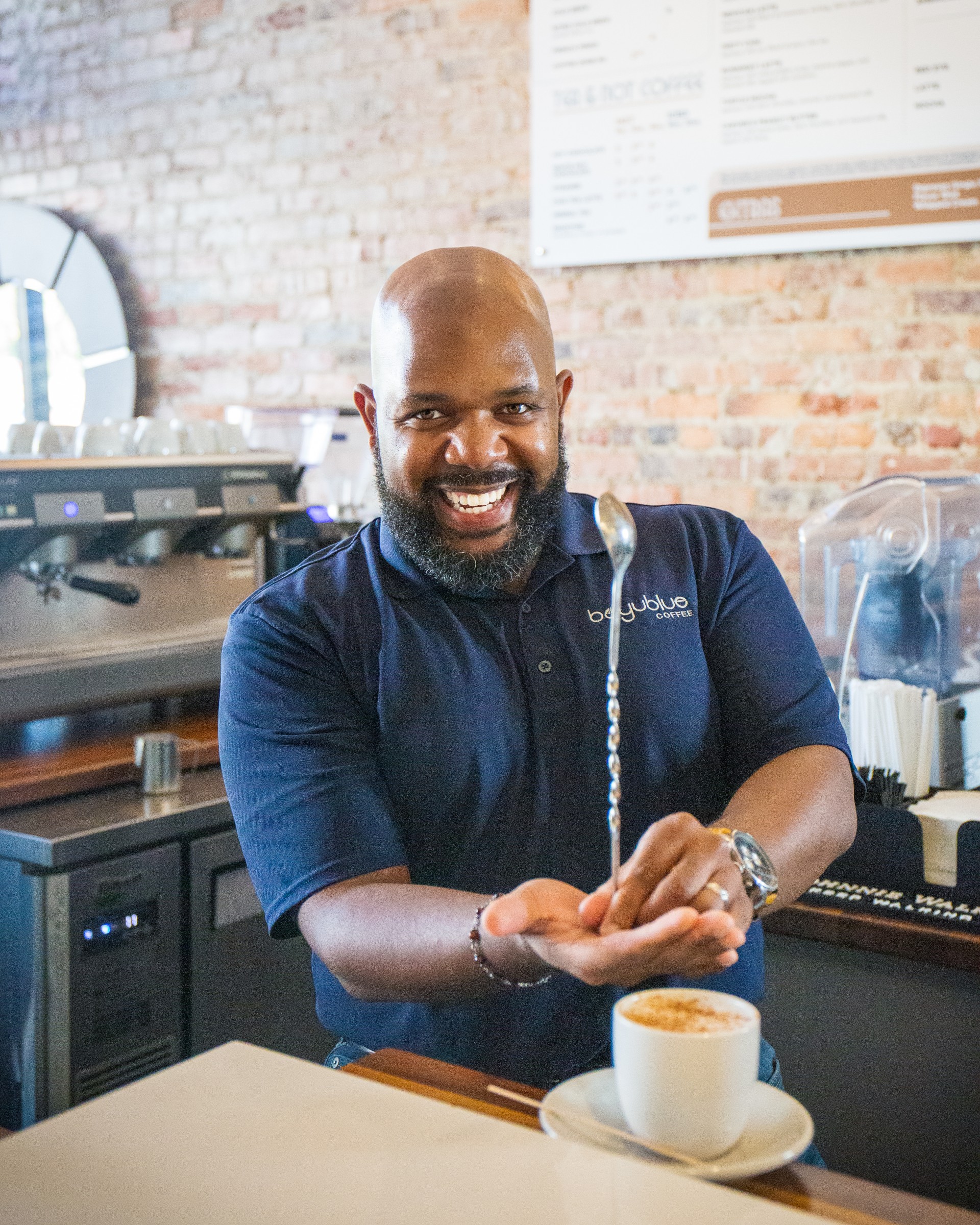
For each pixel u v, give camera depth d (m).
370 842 1.09
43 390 3.73
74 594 2.17
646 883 0.85
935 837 1.47
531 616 1.19
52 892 1.77
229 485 2.28
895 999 1.46
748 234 2.75
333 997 1.19
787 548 2.81
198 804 1.95
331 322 3.34
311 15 3.26
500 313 1.09
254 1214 0.64
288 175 3.35
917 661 1.81
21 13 3.70
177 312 3.56
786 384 2.78
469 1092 0.85
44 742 2.20
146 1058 1.90
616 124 2.85
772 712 1.19
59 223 3.65
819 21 2.61
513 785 1.15
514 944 0.87
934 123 2.53
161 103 3.52
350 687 1.16
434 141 3.13
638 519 1.29
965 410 2.61
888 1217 0.68
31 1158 0.70
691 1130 0.71
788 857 1.03
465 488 1.11
